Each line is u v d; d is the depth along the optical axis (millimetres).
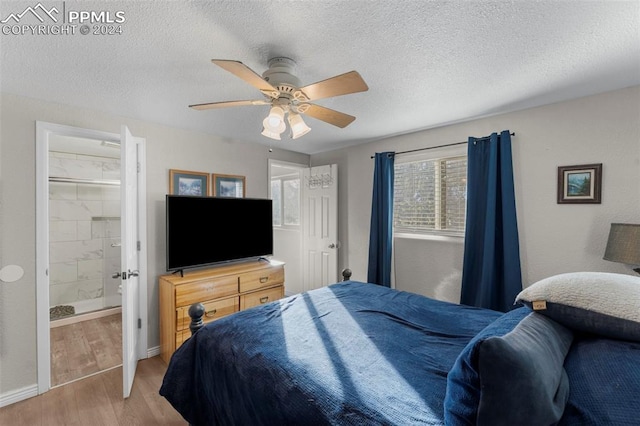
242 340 1443
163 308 2672
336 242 3760
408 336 1474
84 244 3770
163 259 2805
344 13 1229
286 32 1358
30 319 2078
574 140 2174
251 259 3434
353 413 944
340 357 1265
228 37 1393
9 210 2006
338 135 3207
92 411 1933
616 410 679
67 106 2248
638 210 1945
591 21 1285
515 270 2354
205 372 1487
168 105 2270
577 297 1012
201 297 2631
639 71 1747
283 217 4812
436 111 2439
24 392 2049
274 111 1557
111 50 1494
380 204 3285
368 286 2396
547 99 2191
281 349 1336
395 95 2105
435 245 2988
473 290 2619
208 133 3092
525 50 1521
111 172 3984
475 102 2240
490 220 2453
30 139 2084
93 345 2900
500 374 667
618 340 935
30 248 2080
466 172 2803
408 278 3197
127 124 2568
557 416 693
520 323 955
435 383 1073
